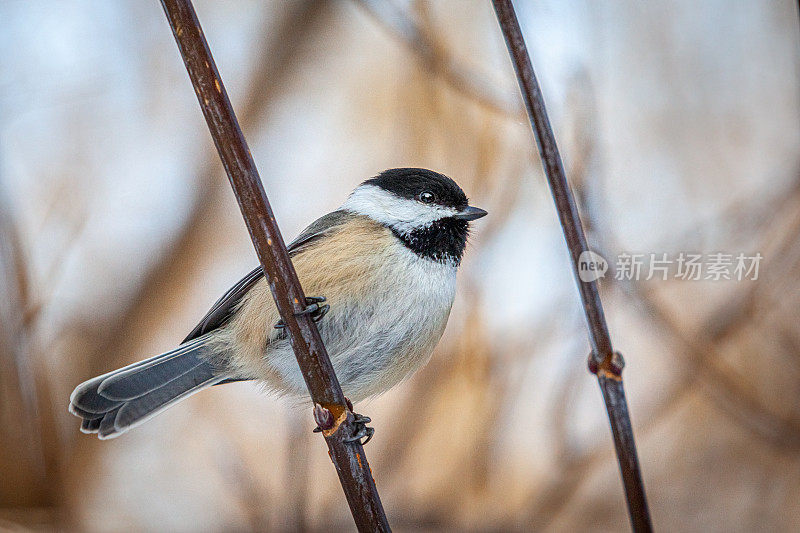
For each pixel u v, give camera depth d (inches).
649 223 370.0
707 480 377.4
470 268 363.9
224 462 378.9
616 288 355.6
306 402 231.5
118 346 369.1
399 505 365.7
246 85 386.3
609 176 354.0
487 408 364.8
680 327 360.8
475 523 361.1
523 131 355.9
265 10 391.2
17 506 370.3
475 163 363.6
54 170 391.2
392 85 385.7
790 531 360.2
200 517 369.1
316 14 385.1
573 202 153.7
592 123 299.1
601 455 360.8
